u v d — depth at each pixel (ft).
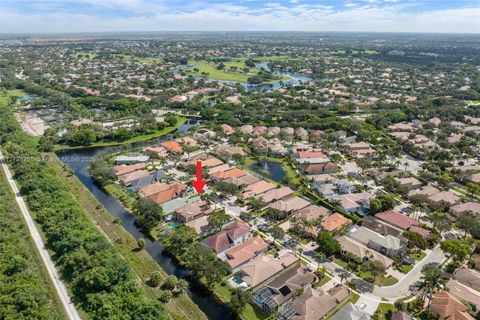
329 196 508.53
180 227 401.70
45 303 290.56
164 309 284.00
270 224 435.94
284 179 557.74
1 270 324.19
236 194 506.48
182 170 595.88
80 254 329.31
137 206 441.27
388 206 465.06
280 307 297.74
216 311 302.86
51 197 454.81
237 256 358.64
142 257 366.43
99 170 541.34
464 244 364.17
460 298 308.19
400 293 320.70
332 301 297.12
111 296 294.25
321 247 375.04
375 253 366.63
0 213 417.08
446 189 533.96
